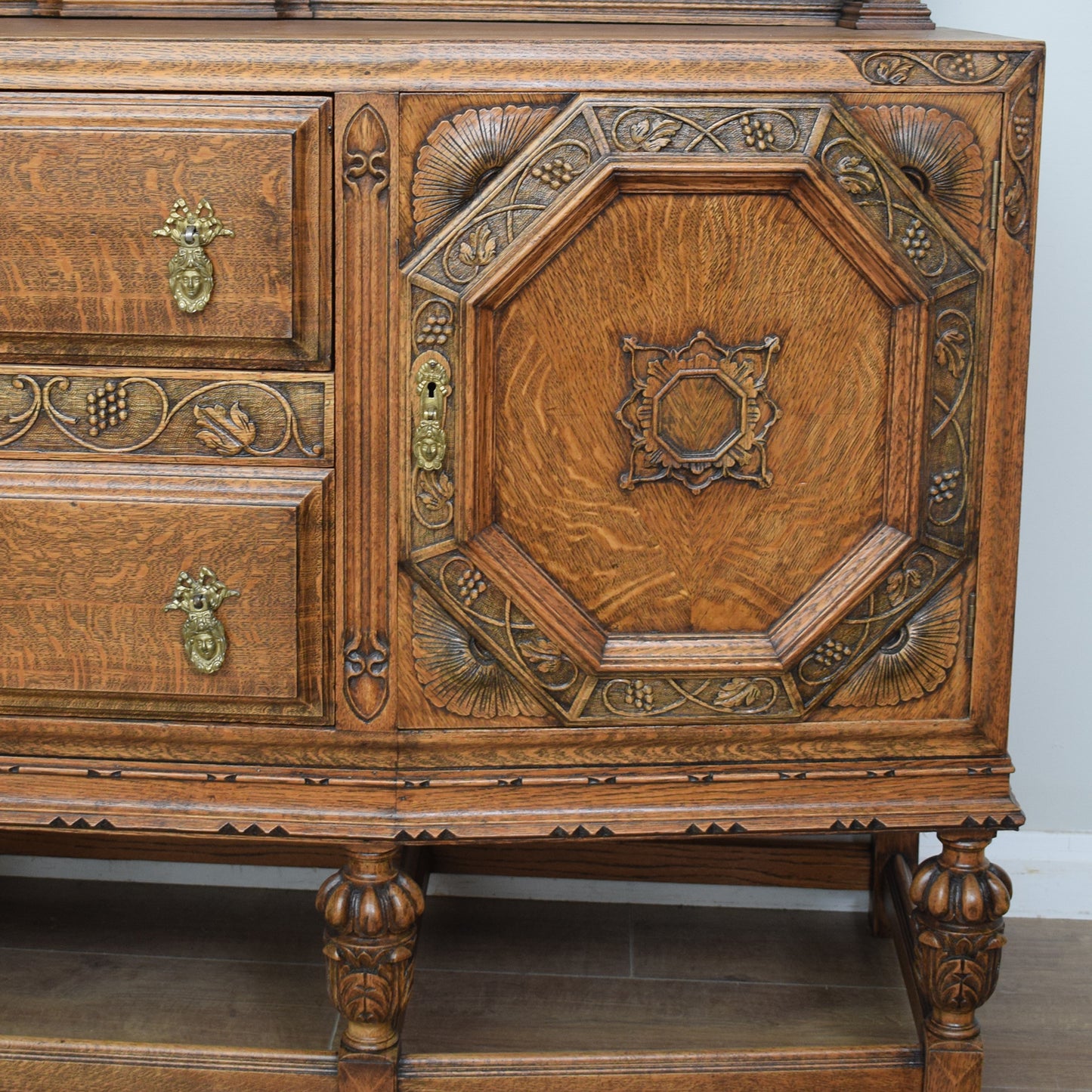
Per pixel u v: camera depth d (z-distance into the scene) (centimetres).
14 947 175
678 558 131
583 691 132
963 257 125
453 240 123
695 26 149
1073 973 176
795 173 121
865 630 132
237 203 121
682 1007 165
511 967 173
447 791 132
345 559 129
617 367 126
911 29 140
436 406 125
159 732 133
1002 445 129
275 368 126
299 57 121
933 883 138
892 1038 160
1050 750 189
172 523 127
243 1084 139
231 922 183
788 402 128
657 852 184
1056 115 173
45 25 139
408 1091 138
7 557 129
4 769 134
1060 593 185
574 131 121
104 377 126
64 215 122
